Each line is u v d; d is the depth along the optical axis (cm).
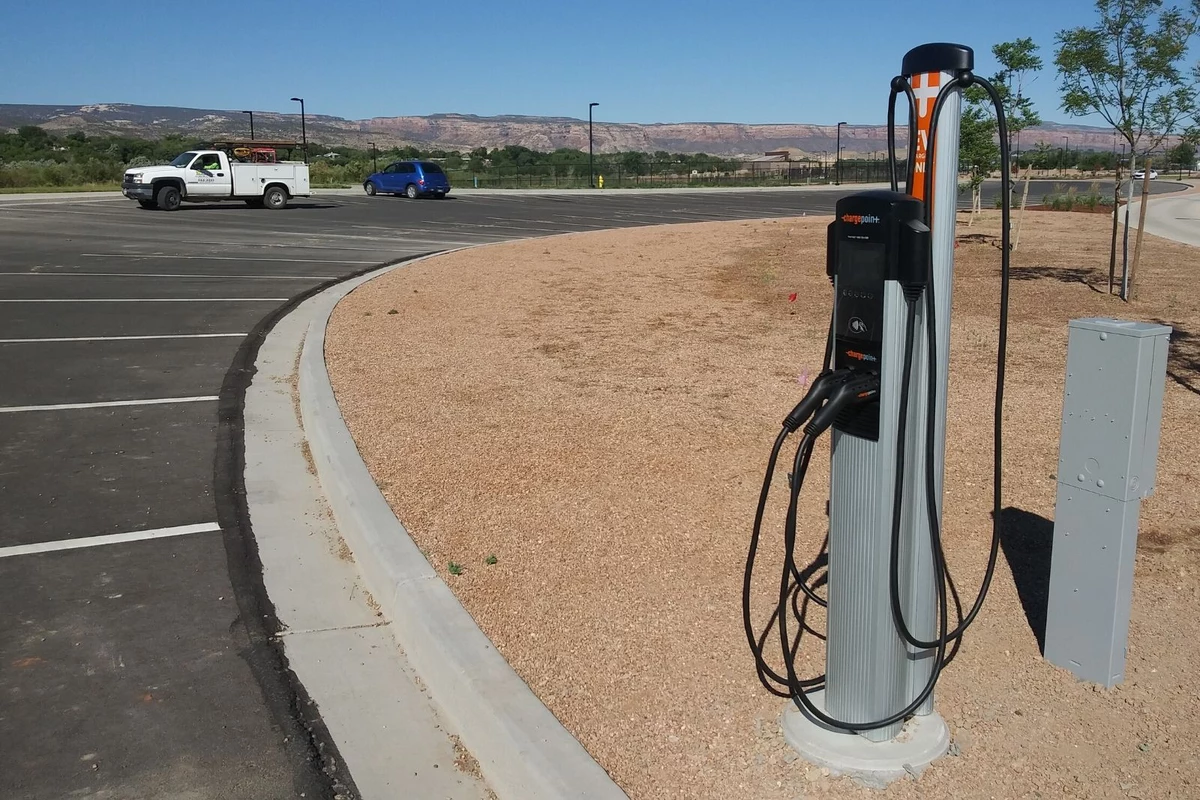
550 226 2945
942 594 319
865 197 292
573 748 325
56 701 388
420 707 389
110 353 994
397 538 496
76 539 545
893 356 292
